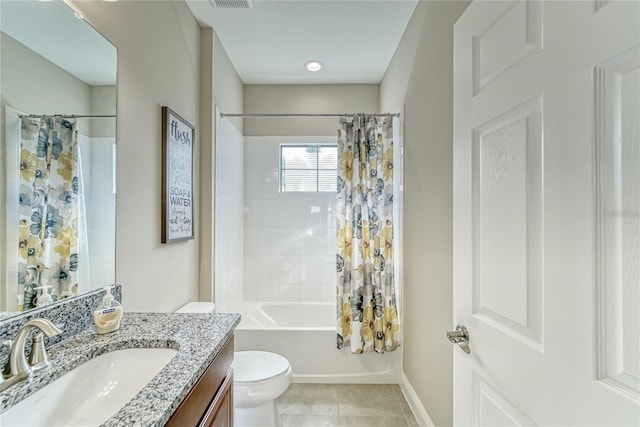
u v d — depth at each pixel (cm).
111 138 124
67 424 77
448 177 151
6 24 85
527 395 67
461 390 95
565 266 58
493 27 81
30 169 92
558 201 59
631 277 47
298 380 230
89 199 114
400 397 214
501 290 76
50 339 94
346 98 320
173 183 173
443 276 157
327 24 217
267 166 323
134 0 138
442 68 157
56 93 100
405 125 221
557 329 59
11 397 68
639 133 46
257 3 194
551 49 61
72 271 106
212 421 96
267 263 324
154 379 76
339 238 235
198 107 216
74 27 106
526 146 68
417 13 195
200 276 220
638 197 46
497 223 78
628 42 47
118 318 108
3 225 84
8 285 85
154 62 155
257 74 297
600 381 51
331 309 308
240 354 181
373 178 234
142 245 146
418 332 192
